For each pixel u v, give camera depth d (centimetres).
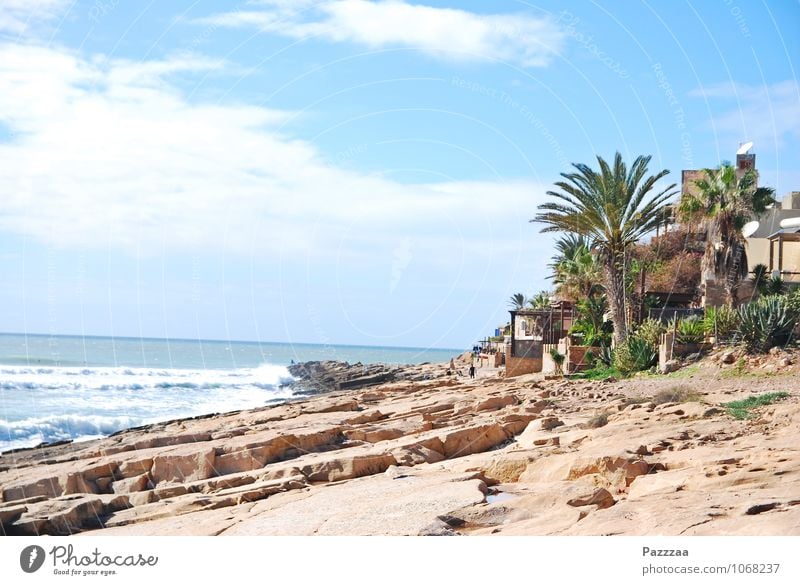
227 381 6656
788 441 1261
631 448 1359
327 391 5950
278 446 1984
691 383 2539
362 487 1345
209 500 1448
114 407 4591
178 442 2223
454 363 7700
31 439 3441
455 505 1086
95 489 1756
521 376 4462
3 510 1317
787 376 2427
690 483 1056
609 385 2917
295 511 1186
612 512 937
